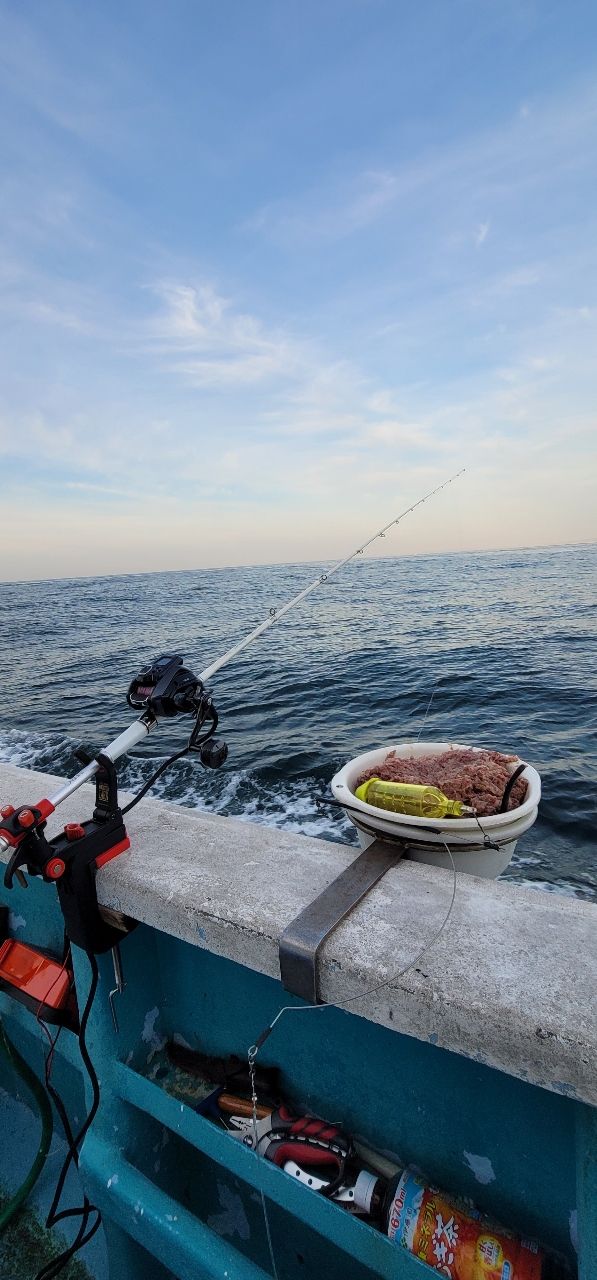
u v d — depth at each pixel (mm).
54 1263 1632
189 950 1558
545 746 7859
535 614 22312
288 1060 1444
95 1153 1470
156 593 47906
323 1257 1446
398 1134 1298
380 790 1463
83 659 18719
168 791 6617
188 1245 1258
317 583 1947
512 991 935
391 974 997
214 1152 1312
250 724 9602
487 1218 1168
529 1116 1126
